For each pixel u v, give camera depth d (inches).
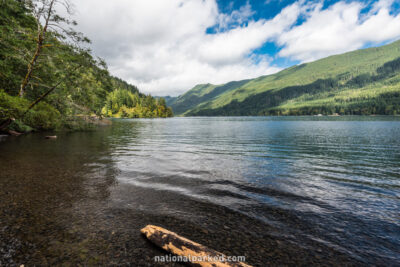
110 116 5920.3
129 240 144.8
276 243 145.5
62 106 1011.9
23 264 117.3
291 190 261.6
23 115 805.9
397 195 244.7
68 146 635.5
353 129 1558.8
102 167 373.1
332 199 231.5
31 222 167.0
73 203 208.8
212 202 219.0
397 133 1195.9
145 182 288.5
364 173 353.1
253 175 335.0
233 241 147.0
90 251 131.8
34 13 709.9
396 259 128.3
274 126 2117.4
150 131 1433.3
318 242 146.7
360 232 160.1
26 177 297.0
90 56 845.2
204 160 461.4
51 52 796.6
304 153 570.3
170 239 135.0
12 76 762.2
